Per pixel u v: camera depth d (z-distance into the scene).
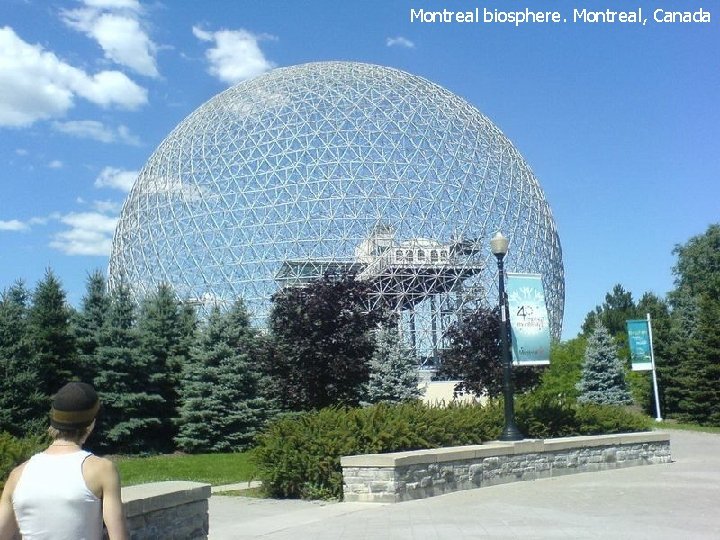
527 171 71.94
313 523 12.85
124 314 34.44
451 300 57.34
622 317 93.88
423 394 45.53
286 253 57.28
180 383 35.38
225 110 65.75
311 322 31.16
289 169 59.09
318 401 31.75
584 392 60.41
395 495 15.09
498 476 18.44
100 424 32.53
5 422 28.14
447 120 64.56
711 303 52.72
